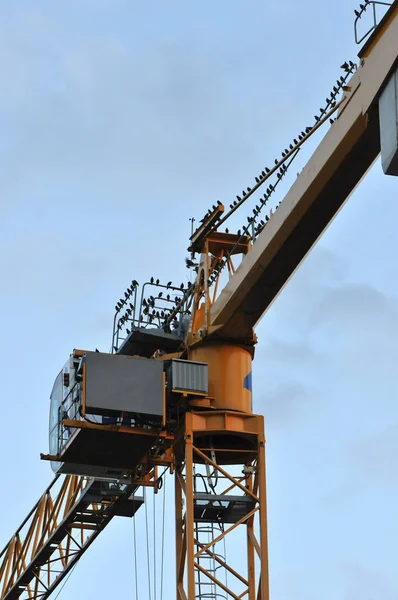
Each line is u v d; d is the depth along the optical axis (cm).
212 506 8169
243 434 8188
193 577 7750
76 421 8106
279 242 7675
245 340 8400
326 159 7194
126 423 8225
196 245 8681
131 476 9044
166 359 8294
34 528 11162
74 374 8662
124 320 8844
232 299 8125
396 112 6203
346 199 7406
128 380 8075
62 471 8712
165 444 8594
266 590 7844
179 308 8800
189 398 8194
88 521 10331
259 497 8069
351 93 6981
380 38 6588
